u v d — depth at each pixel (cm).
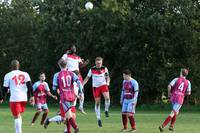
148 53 10638
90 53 10869
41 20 11938
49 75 11700
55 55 11406
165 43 10300
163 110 9912
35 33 12612
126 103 4528
